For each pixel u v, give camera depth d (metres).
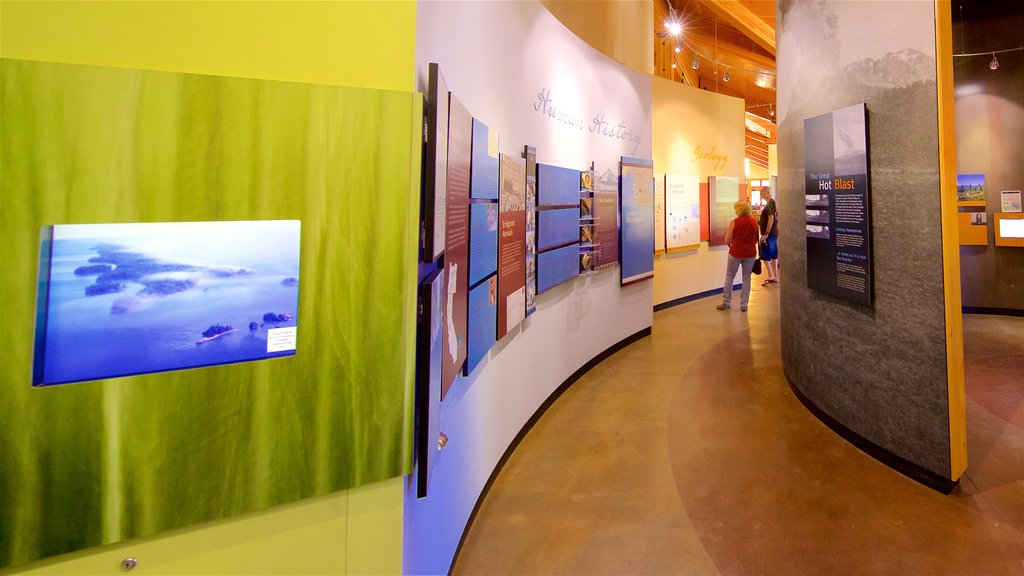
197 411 0.90
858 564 1.86
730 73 12.45
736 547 1.99
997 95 6.07
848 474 2.53
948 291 2.28
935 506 2.22
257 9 0.99
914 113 2.37
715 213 8.54
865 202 2.65
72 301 0.80
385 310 1.09
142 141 0.84
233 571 0.97
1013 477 2.45
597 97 4.22
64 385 0.80
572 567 1.88
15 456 0.78
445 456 1.71
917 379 2.43
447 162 1.41
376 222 1.06
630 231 5.05
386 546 1.14
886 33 2.49
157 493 0.88
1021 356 4.50
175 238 0.87
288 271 0.98
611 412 3.45
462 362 1.77
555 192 3.40
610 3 4.44
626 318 5.19
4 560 0.78
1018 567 1.82
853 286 2.79
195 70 0.94
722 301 7.96
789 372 3.84
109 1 0.87
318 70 1.04
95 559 0.86
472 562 1.90
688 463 2.70
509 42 2.61
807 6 3.19
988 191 6.20
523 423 3.03
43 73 0.78
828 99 2.96
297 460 1.00
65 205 0.79
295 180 0.97
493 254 2.26
